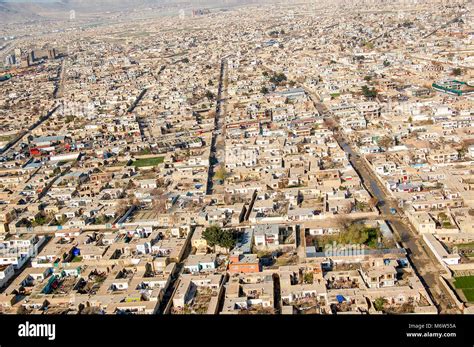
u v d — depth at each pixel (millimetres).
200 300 162375
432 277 165000
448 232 188625
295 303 155875
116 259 191125
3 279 187500
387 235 189625
